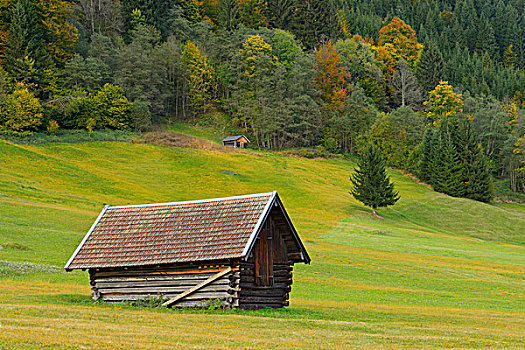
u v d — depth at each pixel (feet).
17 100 443.73
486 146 587.68
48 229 211.20
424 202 409.49
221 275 95.66
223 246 96.02
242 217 100.63
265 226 104.94
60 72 537.24
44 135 447.42
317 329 80.38
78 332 66.03
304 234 276.82
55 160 372.99
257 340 68.33
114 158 427.74
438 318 104.88
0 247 169.37
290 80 610.65
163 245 101.35
